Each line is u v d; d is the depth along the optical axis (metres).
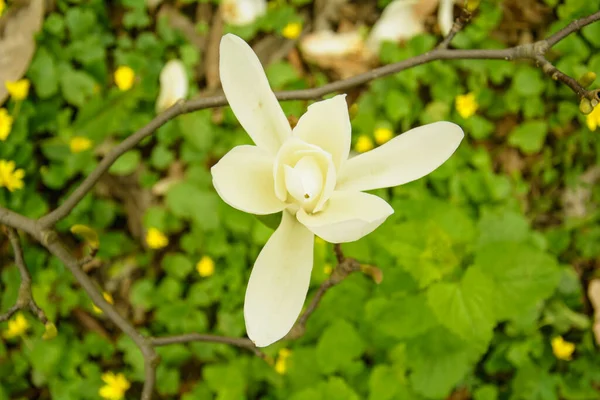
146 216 0.99
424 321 0.78
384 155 0.54
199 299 0.96
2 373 0.93
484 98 1.07
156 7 1.13
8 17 1.00
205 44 1.12
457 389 0.92
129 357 0.93
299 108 0.98
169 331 0.96
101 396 0.92
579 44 1.03
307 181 0.52
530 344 0.91
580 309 0.95
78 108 1.07
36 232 0.67
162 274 1.02
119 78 0.99
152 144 1.06
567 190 1.05
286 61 1.12
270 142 0.54
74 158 0.99
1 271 0.97
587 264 1.00
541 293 0.77
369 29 1.13
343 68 1.11
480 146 1.06
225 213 0.93
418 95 1.09
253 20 1.12
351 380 0.86
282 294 0.54
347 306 0.86
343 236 0.51
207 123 1.02
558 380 0.90
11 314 0.64
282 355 0.87
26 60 1.00
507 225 0.90
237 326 0.94
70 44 1.06
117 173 1.03
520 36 1.10
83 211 1.00
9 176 0.91
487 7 1.08
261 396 0.94
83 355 0.94
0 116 0.93
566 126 1.05
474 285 0.76
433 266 0.77
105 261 1.01
